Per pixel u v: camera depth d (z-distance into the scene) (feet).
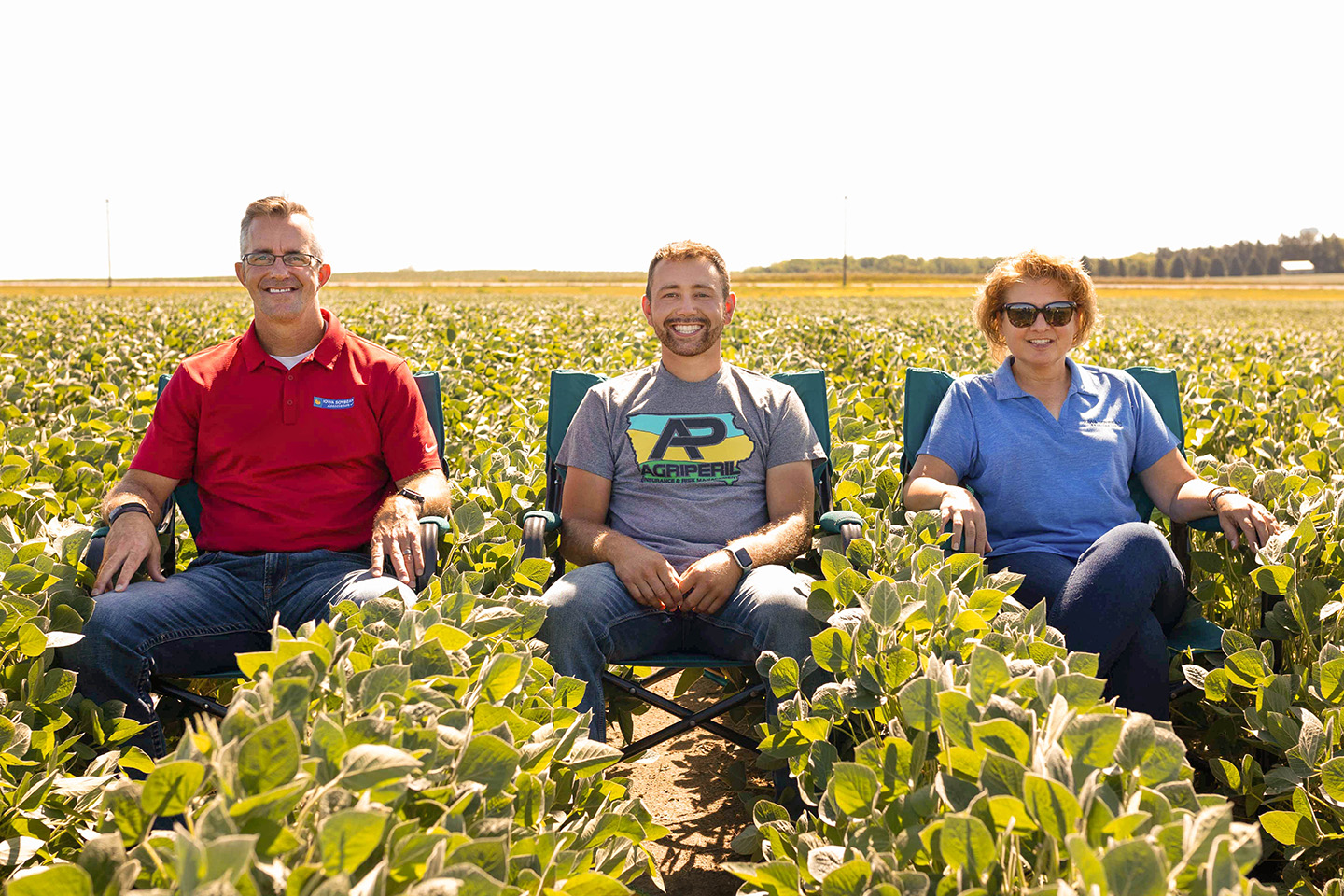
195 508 11.13
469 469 14.35
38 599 7.88
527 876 4.89
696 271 10.62
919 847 4.74
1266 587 8.96
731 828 9.99
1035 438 11.10
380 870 3.80
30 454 13.12
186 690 9.21
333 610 7.93
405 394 10.62
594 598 8.93
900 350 30.01
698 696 13.78
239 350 10.30
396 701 5.24
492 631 7.13
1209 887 3.50
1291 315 115.96
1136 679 8.78
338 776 4.15
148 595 8.89
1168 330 48.83
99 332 38.58
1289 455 14.24
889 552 8.61
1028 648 6.44
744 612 9.02
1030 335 11.14
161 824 6.04
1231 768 8.08
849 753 7.55
